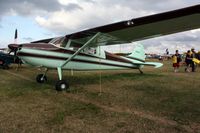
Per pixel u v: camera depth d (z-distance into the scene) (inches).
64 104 195.0
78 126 141.6
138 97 227.0
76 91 256.1
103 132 132.6
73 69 305.9
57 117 157.6
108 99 218.1
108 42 302.0
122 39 283.7
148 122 151.2
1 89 260.1
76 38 292.2
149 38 273.1
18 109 176.6
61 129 135.7
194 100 215.0
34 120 150.7
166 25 216.5
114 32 256.7
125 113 171.3
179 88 280.1
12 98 214.1
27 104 192.5
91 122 149.5
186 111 178.7
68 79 358.3
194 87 288.4
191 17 188.1
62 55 287.0
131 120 154.9
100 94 239.5
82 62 310.2
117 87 285.7
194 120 156.9
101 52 333.4
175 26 217.8
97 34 264.1
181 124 148.8
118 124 146.3
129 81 341.4
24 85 293.3
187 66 559.2
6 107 181.6
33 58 271.0
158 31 241.0
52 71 505.7
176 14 186.5
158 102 207.0
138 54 416.5
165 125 145.9
